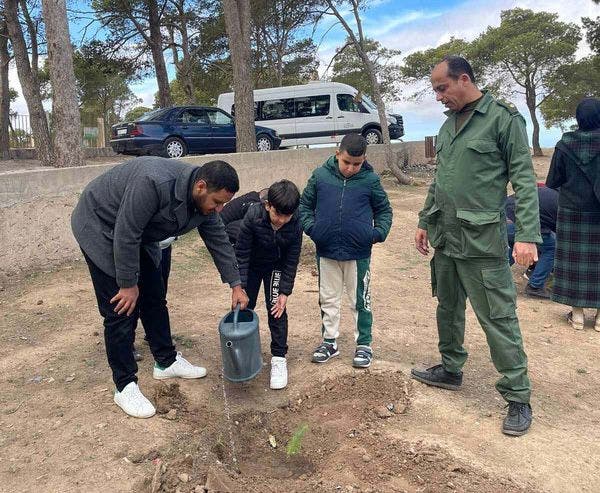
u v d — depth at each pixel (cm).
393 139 1827
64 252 669
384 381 379
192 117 1346
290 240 367
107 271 301
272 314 382
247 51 1270
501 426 323
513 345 313
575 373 404
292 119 1750
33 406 341
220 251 337
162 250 396
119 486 265
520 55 2408
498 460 289
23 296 562
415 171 1688
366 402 356
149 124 1273
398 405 349
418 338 466
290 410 356
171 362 375
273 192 338
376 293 596
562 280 489
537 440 308
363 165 382
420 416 337
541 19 2552
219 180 283
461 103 312
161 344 369
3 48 1733
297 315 520
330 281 399
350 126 1745
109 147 1930
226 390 371
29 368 399
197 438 308
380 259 739
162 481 267
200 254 739
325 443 321
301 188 1131
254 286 390
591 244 472
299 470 302
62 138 902
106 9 2006
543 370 408
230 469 290
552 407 352
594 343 463
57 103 894
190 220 304
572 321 500
